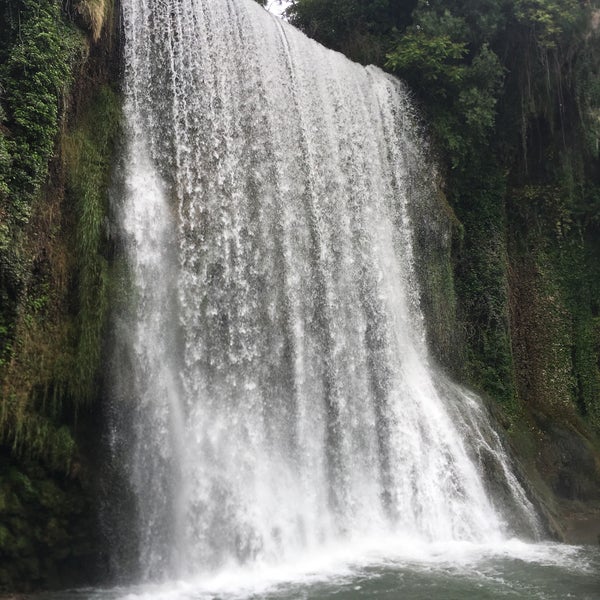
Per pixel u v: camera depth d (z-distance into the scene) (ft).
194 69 46.16
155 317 39.47
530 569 36.09
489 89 63.36
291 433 43.57
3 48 36.78
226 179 45.57
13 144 34.78
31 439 33.12
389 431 48.47
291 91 52.21
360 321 50.96
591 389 65.72
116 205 39.99
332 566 36.55
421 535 43.68
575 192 69.10
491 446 50.55
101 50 42.24
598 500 56.39
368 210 55.21
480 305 61.31
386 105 60.44
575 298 67.46
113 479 35.35
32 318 34.55
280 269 46.80
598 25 65.67
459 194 64.13
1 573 32.40
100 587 34.12
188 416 39.06
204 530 37.24
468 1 64.49
